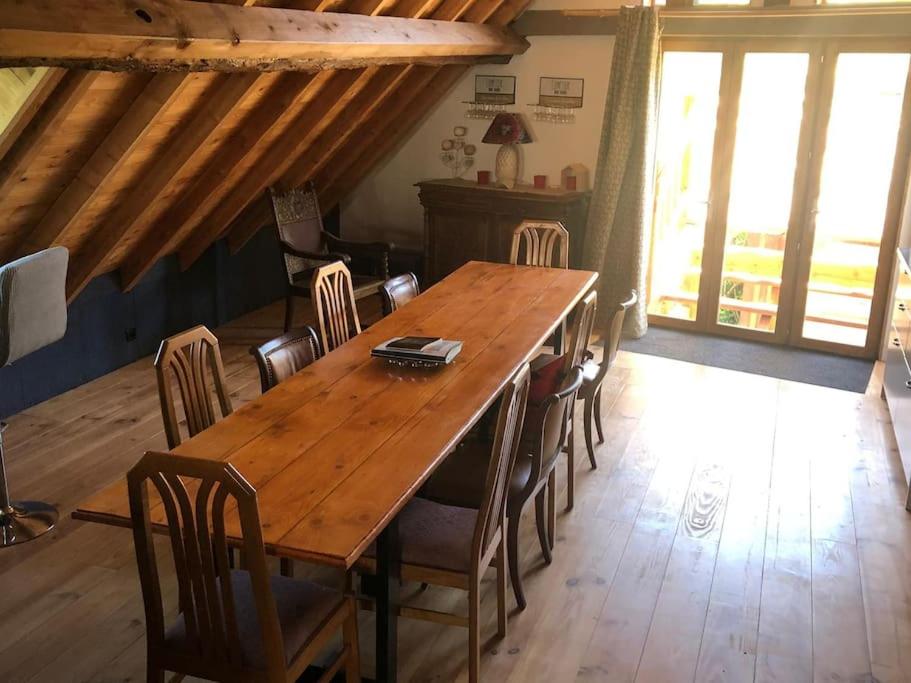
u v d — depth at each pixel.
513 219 6.12
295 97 4.34
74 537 3.34
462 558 2.45
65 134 3.37
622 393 4.94
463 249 6.36
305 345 3.14
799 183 5.61
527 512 3.60
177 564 1.95
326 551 1.90
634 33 5.58
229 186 5.05
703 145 5.84
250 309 6.41
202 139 4.02
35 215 3.83
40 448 4.06
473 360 3.11
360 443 2.42
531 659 2.71
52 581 3.06
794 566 3.25
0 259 3.99
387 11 4.61
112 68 2.82
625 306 3.66
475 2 5.59
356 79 4.75
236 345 5.65
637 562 3.25
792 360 5.59
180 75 3.35
